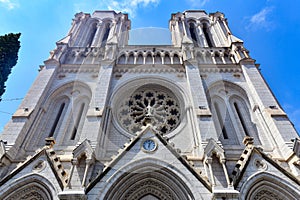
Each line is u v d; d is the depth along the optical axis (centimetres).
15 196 1452
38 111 2206
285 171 1573
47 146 1716
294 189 1480
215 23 3872
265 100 2262
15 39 2286
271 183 1548
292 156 1702
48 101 2367
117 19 3978
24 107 2148
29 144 1953
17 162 1730
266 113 2122
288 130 1914
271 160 1647
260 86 2433
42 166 1570
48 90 2444
